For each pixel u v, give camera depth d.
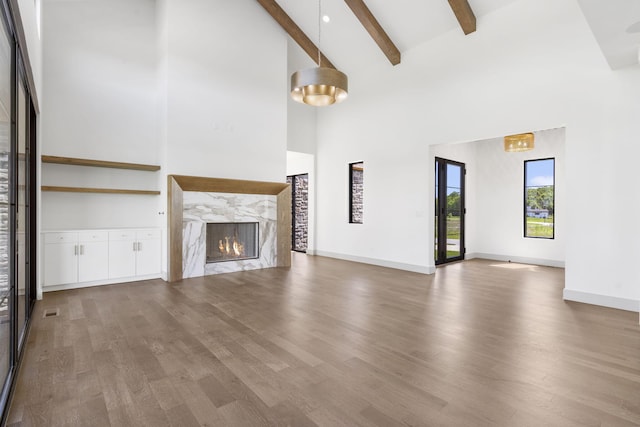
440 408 1.83
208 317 3.34
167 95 4.93
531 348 2.62
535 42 4.34
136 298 4.02
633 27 2.76
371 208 6.61
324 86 4.06
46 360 2.39
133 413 1.79
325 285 4.75
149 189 5.36
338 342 2.72
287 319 3.28
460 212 7.32
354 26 5.86
